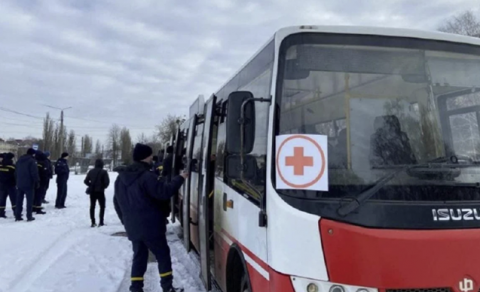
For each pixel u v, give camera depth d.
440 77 3.23
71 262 6.90
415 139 3.01
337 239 2.62
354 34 3.20
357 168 2.85
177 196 9.86
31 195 11.03
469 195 2.83
